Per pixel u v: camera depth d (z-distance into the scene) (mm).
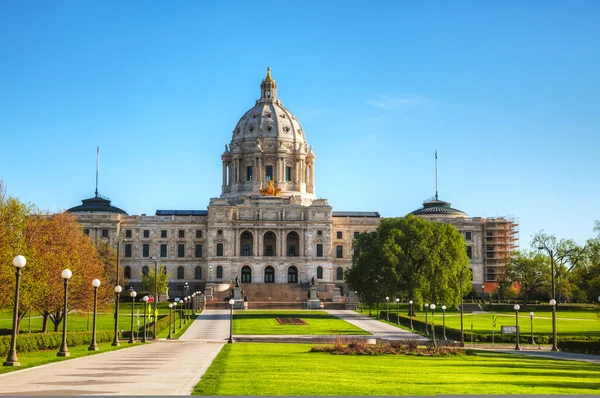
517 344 89500
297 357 61938
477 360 63500
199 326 125000
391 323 136250
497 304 183375
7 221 82938
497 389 39469
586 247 192500
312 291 190000
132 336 88938
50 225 99625
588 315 158250
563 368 56531
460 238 157750
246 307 184750
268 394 36375
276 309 183375
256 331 111875
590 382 44719
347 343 78438
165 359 58781
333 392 37406
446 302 148500
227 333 109688
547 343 96688
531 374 49906
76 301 100000
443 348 72125
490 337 100375
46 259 86688
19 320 84500
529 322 133125
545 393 38312
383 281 147125
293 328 118000
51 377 43500
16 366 50625
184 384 39969
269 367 50656
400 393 37438
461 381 43438
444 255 151250
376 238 158375
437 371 50500
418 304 141375
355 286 156250
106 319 140375
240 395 35875
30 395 35062
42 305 91250
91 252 122312
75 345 78375
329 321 138000
